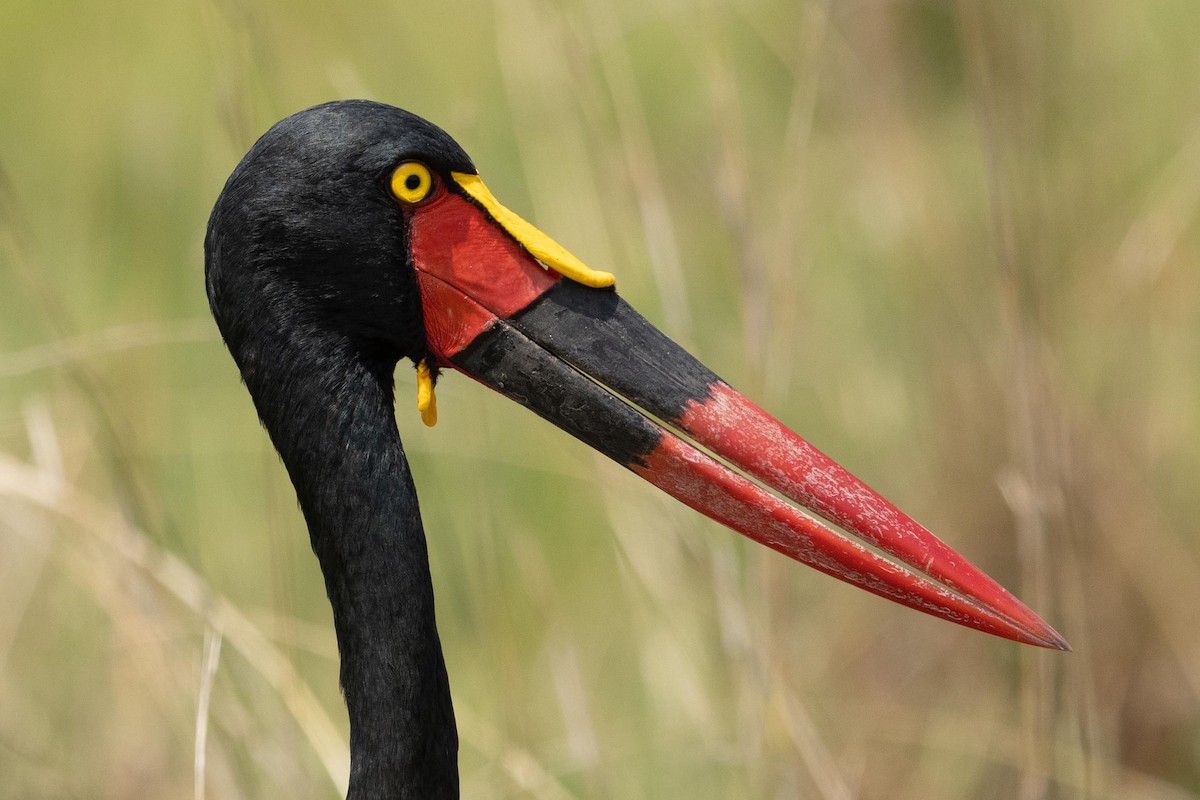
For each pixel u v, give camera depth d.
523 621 8.60
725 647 7.53
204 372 9.81
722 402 5.22
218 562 8.76
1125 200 9.50
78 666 8.49
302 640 7.77
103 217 10.73
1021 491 7.45
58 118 11.37
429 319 5.21
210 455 9.21
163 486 8.70
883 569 5.15
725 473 5.22
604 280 5.27
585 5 8.77
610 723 8.39
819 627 9.00
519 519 8.79
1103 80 9.76
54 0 11.65
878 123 9.98
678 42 10.84
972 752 8.36
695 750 7.82
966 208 9.47
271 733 7.29
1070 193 9.42
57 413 8.62
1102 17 9.80
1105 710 8.35
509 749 7.37
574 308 5.26
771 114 10.52
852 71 10.21
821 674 8.72
